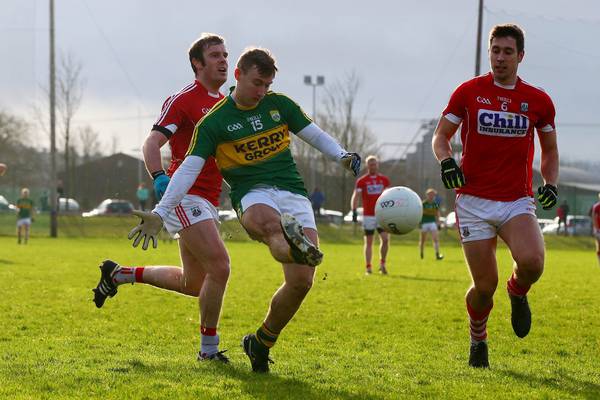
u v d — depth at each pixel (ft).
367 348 46.65
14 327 52.90
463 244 39.55
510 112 38.27
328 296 74.02
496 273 39.22
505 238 38.55
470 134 38.83
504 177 38.50
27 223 177.47
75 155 329.52
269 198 35.12
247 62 34.27
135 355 41.91
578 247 211.82
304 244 31.14
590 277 100.94
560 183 258.98
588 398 31.94
